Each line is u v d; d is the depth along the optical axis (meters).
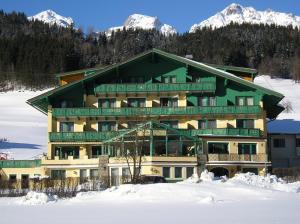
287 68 188.00
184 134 53.59
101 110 59.28
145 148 53.88
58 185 44.44
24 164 58.31
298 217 18.77
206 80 60.09
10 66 184.50
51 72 183.00
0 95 158.00
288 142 66.50
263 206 23.09
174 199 27.03
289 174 52.47
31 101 59.84
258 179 35.44
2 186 44.91
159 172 51.22
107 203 26.52
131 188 30.06
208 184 30.97
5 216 21.33
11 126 108.69
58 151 59.94
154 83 59.66
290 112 98.06
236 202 25.17
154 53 59.84
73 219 19.64
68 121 60.16
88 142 58.38
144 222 18.12
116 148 54.84
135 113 59.03
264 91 58.44
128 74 61.00
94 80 60.44
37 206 26.08
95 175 54.62
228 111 58.34
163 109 58.91
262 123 58.53
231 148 56.06
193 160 52.62
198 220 18.34
